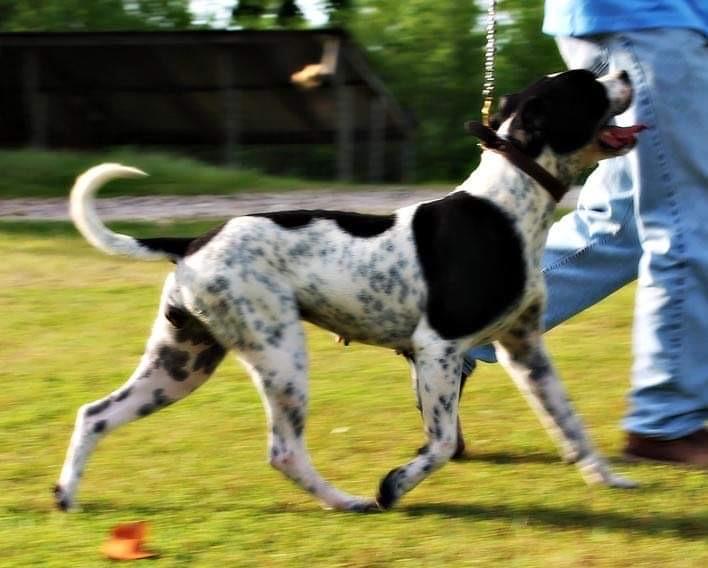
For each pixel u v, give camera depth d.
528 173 5.77
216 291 5.62
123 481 6.19
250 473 6.27
